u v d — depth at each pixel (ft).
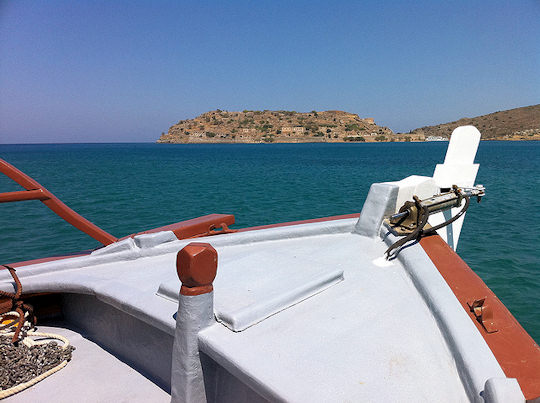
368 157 265.34
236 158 261.85
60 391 6.94
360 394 4.68
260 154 331.77
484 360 4.89
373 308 6.79
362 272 8.39
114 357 7.96
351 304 6.90
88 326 8.77
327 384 4.82
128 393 6.88
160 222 50.57
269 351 5.40
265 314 6.17
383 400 4.60
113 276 8.64
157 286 7.77
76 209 60.23
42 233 42.80
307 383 4.82
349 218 12.67
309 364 5.19
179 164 196.03
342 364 5.24
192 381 5.60
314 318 6.37
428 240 9.29
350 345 5.67
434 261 8.05
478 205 61.77
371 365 5.25
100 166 181.47
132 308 6.85
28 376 7.11
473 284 6.95
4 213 53.88
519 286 26.04
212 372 5.85
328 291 7.39
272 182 104.06
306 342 5.67
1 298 8.46
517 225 45.65
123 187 91.91
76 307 9.02
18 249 37.24
